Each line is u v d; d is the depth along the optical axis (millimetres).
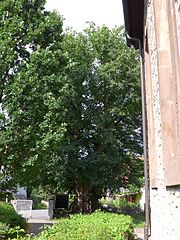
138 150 24172
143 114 9953
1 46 11969
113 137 22594
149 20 7117
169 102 4297
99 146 23828
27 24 13219
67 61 13781
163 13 4734
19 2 12906
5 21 12578
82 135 23031
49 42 13773
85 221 8039
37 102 12094
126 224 7961
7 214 11906
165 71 4434
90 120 23328
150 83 7516
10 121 11773
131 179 23734
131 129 24641
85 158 22719
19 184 12820
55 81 12523
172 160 4129
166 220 5168
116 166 22797
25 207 25156
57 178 22516
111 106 23578
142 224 21156
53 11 14297
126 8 8828
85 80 23375
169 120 4238
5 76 12375
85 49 23453
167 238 5082
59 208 24844
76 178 23484
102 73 23094
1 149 11812
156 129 6281
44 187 25125
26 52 13133
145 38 8383
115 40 24312
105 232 6039
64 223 7465
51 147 12352
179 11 3881
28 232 12492
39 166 12602
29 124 12062
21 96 11852
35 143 12086
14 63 12602
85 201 23703
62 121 13375
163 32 4617
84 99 23250
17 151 12062
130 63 23422
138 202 34938
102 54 24281
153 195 7215
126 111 24078
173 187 4441
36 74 12148
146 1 7750
